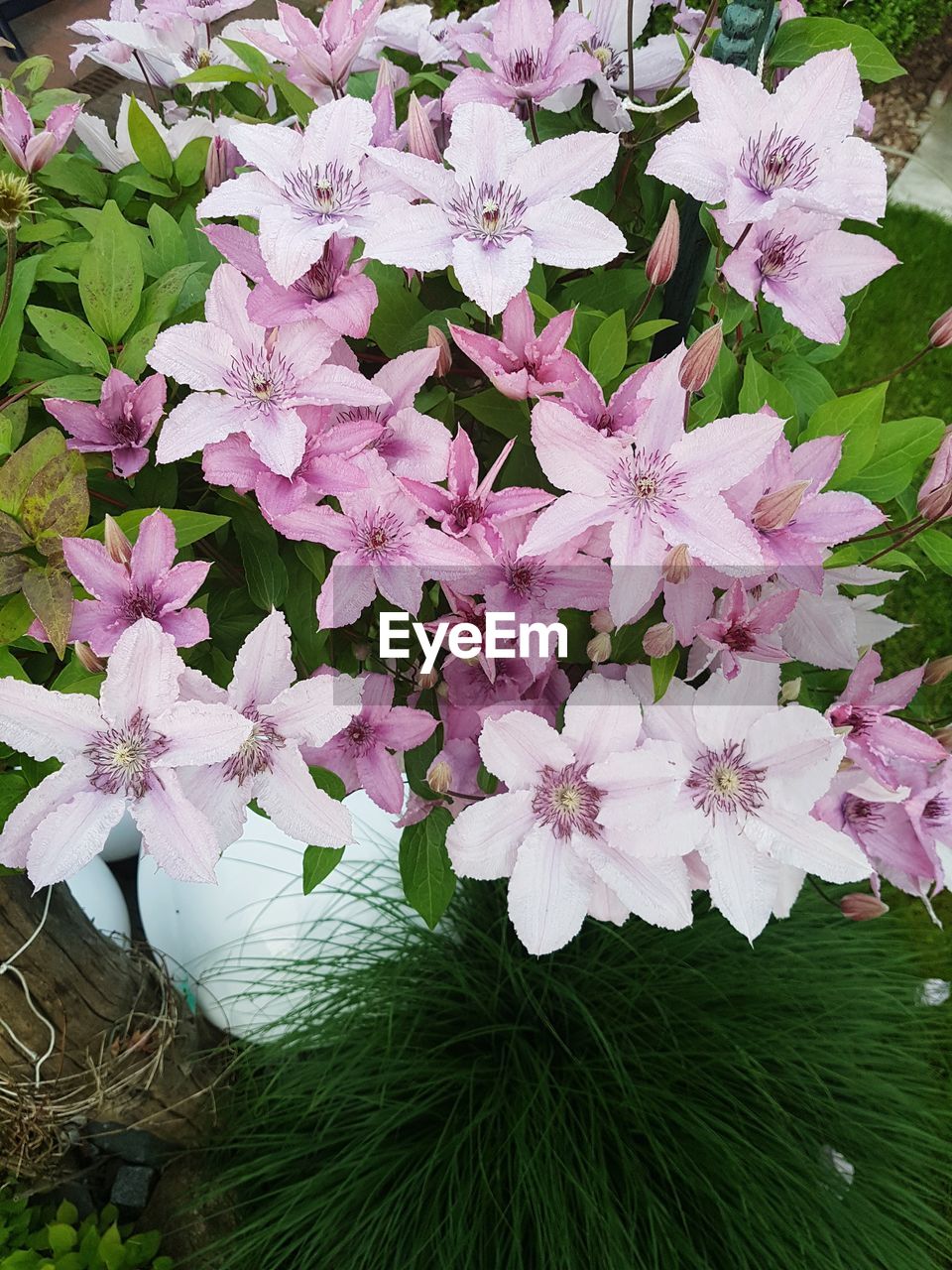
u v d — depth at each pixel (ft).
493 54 2.01
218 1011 3.32
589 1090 2.99
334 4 2.01
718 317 1.98
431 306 2.03
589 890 1.81
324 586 1.68
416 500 1.63
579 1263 2.84
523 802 1.77
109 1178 3.56
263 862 3.01
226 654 1.97
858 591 2.18
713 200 1.72
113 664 1.52
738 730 1.77
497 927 3.28
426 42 2.27
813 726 1.71
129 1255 3.15
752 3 1.67
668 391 1.60
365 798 2.90
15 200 1.67
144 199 2.27
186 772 1.67
